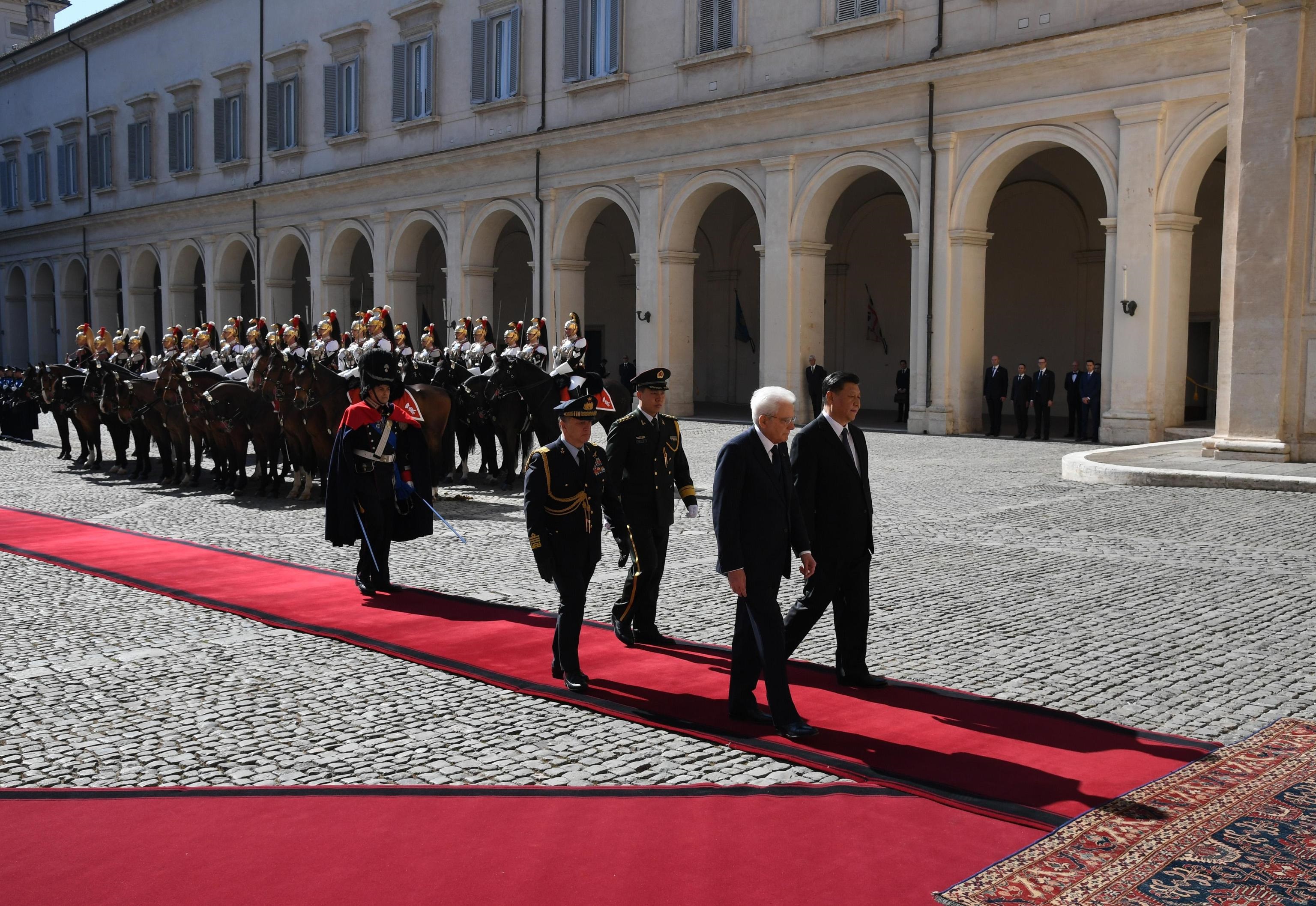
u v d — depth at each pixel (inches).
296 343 692.1
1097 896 159.9
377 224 1494.8
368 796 203.2
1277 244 625.9
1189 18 804.0
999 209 1227.2
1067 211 1167.0
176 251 1811.0
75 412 802.2
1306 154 616.4
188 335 906.1
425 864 174.7
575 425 271.9
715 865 173.3
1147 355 857.5
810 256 1077.1
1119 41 842.2
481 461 838.5
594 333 1649.9
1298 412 631.8
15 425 1062.4
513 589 386.0
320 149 1574.8
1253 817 186.2
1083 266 1163.3
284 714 251.8
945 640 306.8
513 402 677.3
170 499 645.3
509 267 1737.2
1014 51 898.1
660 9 1173.1
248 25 1665.8
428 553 457.4
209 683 275.0
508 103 1311.5
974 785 204.4
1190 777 204.2
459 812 195.3
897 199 1295.5
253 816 194.1
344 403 613.3
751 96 1073.5
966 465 733.3
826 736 231.9
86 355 872.9
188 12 1770.4
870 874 169.6
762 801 199.3
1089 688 263.7
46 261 2097.7
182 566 427.5
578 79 1245.7
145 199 1877.5
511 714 251.4
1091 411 908.0
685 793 203.6
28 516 569.6
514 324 719.7
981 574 390.6
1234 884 163.0
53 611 352.8
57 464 847.1
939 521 503.8
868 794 201.9
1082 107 877.8
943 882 167.2
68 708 256.4
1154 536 451.8
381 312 684.1
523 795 203.2
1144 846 175.9
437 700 261.3
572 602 269.1
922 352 991.0
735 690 245.1
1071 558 415.5
